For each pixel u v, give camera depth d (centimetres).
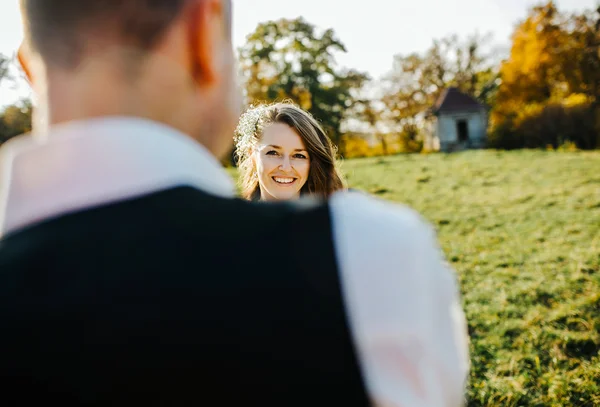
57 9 51
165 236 47
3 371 44
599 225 834
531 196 1147
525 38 3353
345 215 49
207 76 56
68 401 43
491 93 4544
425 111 4344
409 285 46
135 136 49
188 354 44
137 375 43
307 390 43
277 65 3850
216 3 57
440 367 47
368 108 4497
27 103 1691
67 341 44
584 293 547
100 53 51
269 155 301
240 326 44
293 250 47
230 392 43
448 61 4628
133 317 44
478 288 597
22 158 50
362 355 44
